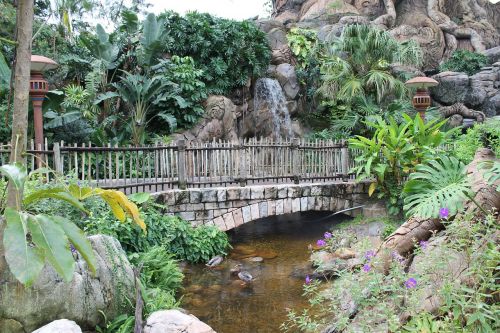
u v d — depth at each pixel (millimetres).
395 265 3004
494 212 3422
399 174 8297
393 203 8305
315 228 9344
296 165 8547
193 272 6547
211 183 7809
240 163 8000
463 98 14734
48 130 9344
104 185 6539
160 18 11398
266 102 13344
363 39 12836
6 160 5898
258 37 13336
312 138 13070
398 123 12242
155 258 5703
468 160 7051
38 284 3488
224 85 12656
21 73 1538
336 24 16312
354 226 8352
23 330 3414
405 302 2902
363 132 12758
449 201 3666
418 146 8133
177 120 11562
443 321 2568
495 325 2309
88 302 3818
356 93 12656
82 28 14312
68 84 11188
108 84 11023
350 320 3160
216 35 12484
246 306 5324
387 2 18203
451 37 17703
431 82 9320
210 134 11836
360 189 8938
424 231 3857
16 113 1536
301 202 8367
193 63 11930
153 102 10867
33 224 1209
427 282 2725
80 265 3879
